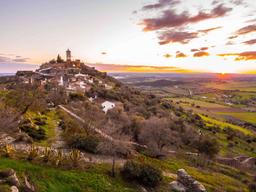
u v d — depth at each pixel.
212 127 97.25
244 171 53.97
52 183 20.80
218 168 48.50
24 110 42.59
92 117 47.94
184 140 67.50
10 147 24.55
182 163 43.75
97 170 25.33
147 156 40.31
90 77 132.00
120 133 41.56
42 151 26.78
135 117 61.12
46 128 38.94
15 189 17.11
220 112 139.12
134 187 24.20
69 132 35.72
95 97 86.25
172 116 87.62
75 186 21.52
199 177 34.94
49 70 150.12
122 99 90.44
